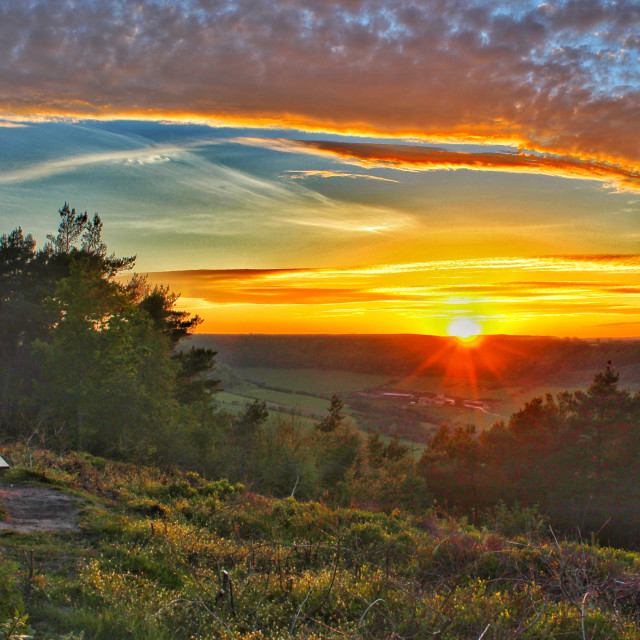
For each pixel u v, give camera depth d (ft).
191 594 21.21
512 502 90.27
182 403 140.67
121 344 80.12
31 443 52.95
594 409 105.19
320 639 17.76
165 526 29.66
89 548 25.57
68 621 17.26
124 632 17.10
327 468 103.71
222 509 37.99
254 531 35.22
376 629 18.98
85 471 43.11
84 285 79.25
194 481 57.31
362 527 35.53
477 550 29.71
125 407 75.77
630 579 26.71
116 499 37.45
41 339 93.35
